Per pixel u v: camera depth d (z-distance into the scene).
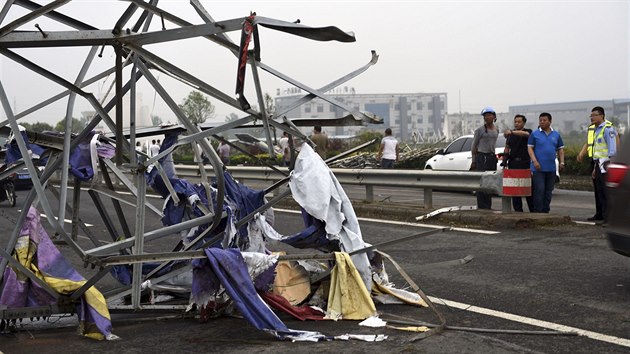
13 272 5.45
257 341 5.20
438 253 8.82
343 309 5.80
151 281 6.05
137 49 4.98
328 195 6.10
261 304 5.38
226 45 5.17
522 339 5.16
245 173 17.03
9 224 13.09
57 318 5.98
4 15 4.95
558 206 14.85
